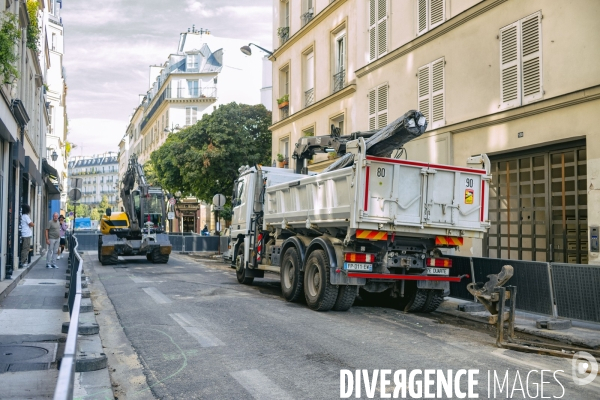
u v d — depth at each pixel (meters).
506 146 11.94
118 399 4.79
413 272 9.42
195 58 59.31
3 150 12.74
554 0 10.64
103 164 168.00
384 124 16.70
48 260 17.41
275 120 25.45
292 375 5.42
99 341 6.88
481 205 9.25
